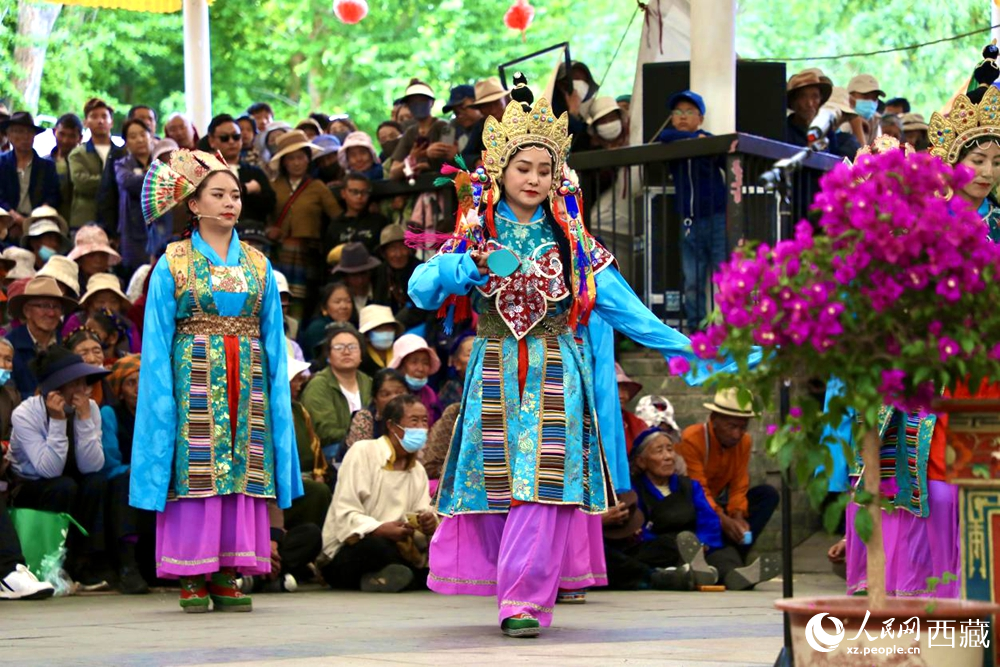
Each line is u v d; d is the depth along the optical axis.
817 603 5.26
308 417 13.30
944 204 5.09
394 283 17.08
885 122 19.61
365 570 12.40
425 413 12.64
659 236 15.67
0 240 16.38
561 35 39.78
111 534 12.26
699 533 13.23
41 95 35.22
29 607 10.93
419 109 19.59
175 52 37.56
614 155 15.66
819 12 38.44
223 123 17.84
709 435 13.59
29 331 13.83
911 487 8.16
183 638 8.66
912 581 8.20
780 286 5.14
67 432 12.25
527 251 8.78
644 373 15.34
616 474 10.30
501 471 8.68
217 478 10.39
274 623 9.58
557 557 8.70
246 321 10.70
